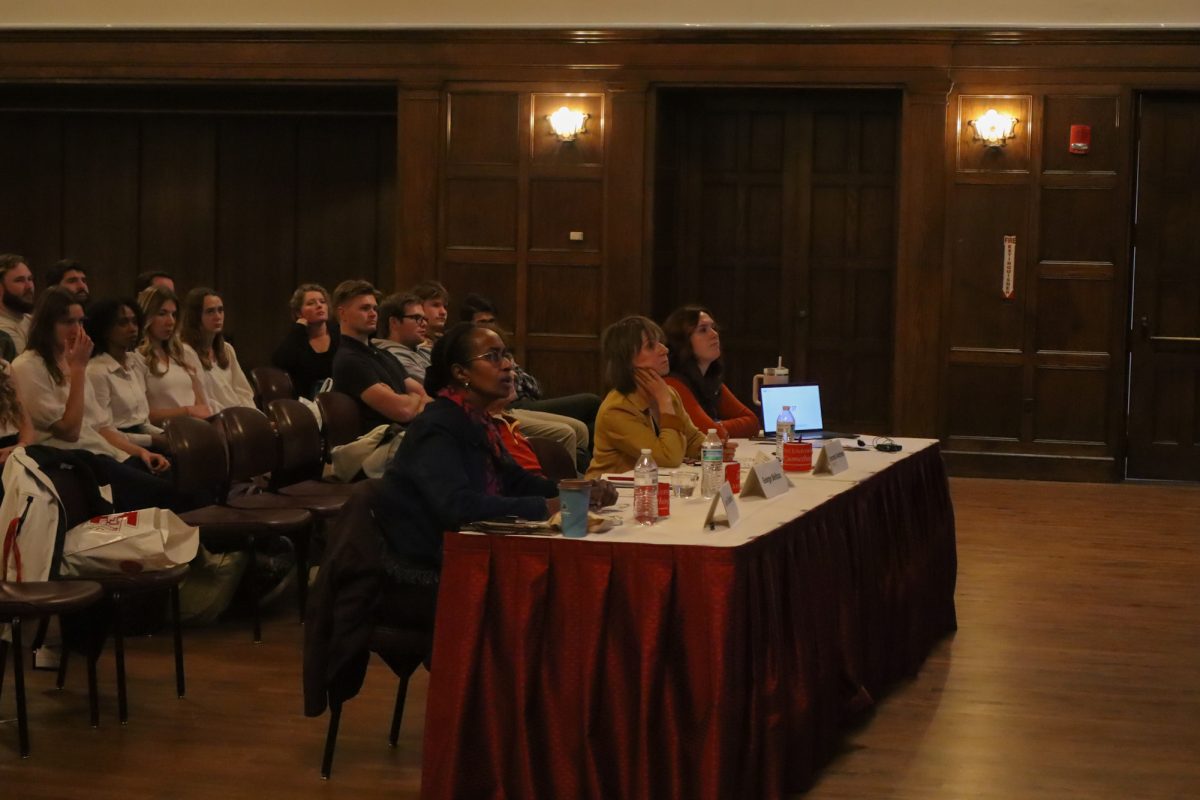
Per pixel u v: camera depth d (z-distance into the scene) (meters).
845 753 3.86
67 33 10.04
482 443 3.63
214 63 10.01
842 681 3.95
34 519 4.01
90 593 3.77
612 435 4.69
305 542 5.27
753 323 10.33
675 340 5.55
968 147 9.52
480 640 3.14
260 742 3.88
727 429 5.62
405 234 10.01
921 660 4.87
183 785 3.54
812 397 5.93
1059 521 7.86
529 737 3.10
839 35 9.48
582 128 9.78
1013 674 4.74
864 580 4.23
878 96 10.01
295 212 11.20
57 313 5.11
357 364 6.01
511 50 9.80
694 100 10.20
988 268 9.56
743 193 10.26
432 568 3.50
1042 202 9.48
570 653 3.11
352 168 11.12
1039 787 3.62
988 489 9.07
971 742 3.98
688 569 3.06
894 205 10.06
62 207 11.38
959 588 6.10
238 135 11.20
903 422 9.70
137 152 11.29
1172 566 6.62
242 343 11.33
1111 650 5.07
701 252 10.35
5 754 3.75
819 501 3.87
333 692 3.57
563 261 9.88
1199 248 9.43
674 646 3.06
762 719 3.21
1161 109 9.41
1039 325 9.55
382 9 9.83
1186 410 9.52
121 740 3.88
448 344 3.62
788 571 3.43
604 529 3.29
